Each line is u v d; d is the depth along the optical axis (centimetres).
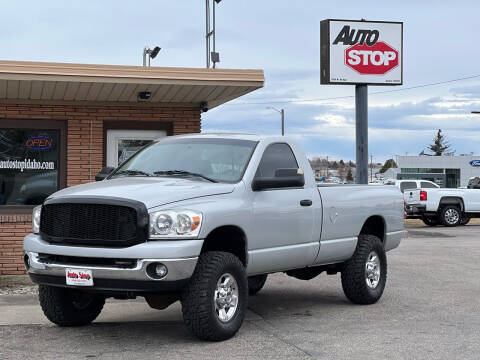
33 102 1270
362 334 741
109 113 1309
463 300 977
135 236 638
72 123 1288
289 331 755
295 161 831
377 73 2000
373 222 987
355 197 912
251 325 791
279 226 774
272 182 739
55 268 668
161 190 677
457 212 2689
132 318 841
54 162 1286
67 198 670
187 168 771
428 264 1410
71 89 1188
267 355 640
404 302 960
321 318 838
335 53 1983
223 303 699
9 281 1135
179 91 1231
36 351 657
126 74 1138
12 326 781
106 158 1316
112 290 649
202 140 813
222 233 724
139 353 648
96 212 654
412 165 8694
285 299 993
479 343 698
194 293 669
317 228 838
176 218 650
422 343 696
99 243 650
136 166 808
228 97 1323
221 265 683
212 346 677
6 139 1263
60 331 755
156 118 1335
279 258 780
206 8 1420
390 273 1273
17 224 1222
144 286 639
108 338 718
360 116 1984
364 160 1950
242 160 765
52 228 678
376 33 2005
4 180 1260
